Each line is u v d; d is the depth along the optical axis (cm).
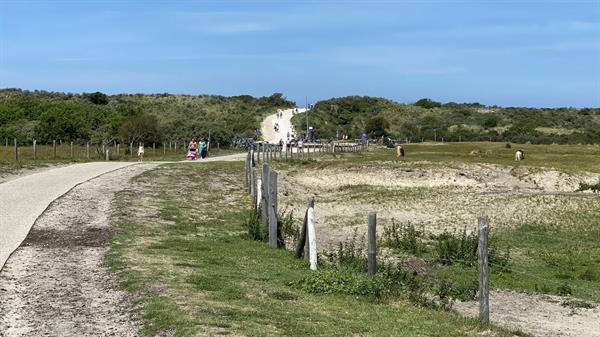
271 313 1020
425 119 12150
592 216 2678
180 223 2041
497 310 1423
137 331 928
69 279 1235
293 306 1094
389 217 2753
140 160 4678
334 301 1171
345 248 1842
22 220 1833
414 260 1841
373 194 3369
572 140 9231
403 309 1161
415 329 1012
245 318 977
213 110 11875
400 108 13238
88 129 7444
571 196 3064
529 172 3891
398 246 2039
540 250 2119
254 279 1299
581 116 11981
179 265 1380
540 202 2948
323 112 12162
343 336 923
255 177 3384
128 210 2162
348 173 3925
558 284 1683
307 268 1470
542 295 1581
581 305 1481
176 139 7212
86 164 3850
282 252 1667
